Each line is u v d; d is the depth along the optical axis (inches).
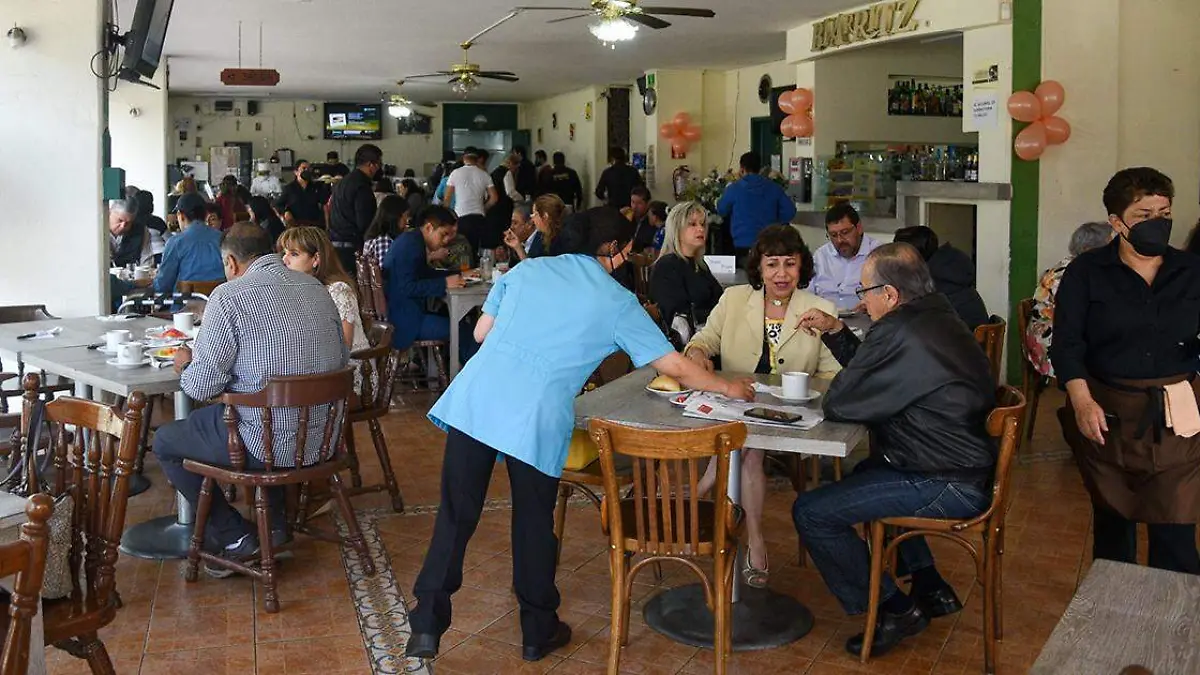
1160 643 69.3
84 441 111.4
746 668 129.6
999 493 123.6
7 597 89.7
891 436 126.4
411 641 123.0
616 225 128.5
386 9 354.9
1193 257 126.1
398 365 279.9
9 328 200.2
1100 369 129.1
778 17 368.5
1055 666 66.6
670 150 550.3
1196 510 126.0
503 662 131.8
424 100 794.2
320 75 601.0
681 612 143.2
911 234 202.1
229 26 396.2
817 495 128.5
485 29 403.2
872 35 336.2
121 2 334.6
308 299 151.1
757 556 146.7
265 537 146.0
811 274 162.6
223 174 790.5
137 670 128.2
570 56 492.1
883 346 122.6
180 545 166.4
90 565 105.6
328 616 144.6
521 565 130.0
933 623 142.3
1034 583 155.2
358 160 379.2
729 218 374.0
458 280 281.3
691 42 435.5
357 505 193.6
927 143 402.3
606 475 119.3
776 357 158.6
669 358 124.8
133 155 536.4
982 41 296.0
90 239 237.1
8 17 228.5
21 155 231.8
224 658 131.8
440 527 125.4
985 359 126.0
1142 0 290.7
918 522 125.5
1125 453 127.6
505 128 819.4
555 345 122.5
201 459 149.9
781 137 485.4
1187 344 126.1
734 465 137.8
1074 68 288.8
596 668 130.3
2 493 96.3
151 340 181.2
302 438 147.0
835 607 147.7
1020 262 291.0
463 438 125.0
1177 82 295.0
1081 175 292.7
